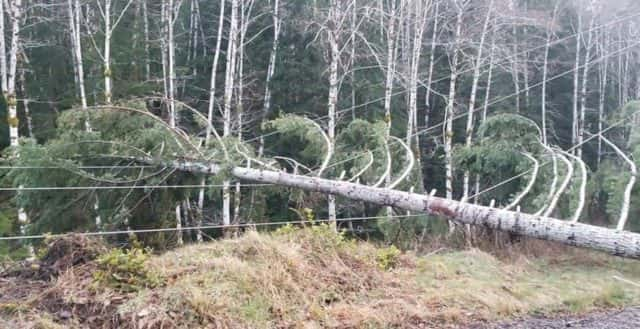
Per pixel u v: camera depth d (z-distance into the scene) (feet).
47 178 28.17
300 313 15.47
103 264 15.42
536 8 64.49
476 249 29.99
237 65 58.65
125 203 30.73
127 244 30.42
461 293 19.29
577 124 65.05
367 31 61.93
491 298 19.42
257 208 36.17
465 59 54.60
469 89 73.05
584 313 20.15
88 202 30.12
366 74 59.77
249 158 29.50
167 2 54.70
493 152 37.37
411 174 35.35
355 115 57.62
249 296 15.46
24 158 27.63
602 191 44.45
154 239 31.07
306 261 18.30
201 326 13.71
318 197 37.93
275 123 32.78
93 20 61.05
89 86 54.95
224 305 14.66
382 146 32.53
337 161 34.27
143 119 30.91
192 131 58.85
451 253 29.43
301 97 57.98
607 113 71.77
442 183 64.03
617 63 77.36
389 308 16.87
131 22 64.85
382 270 20.31
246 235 19.53
